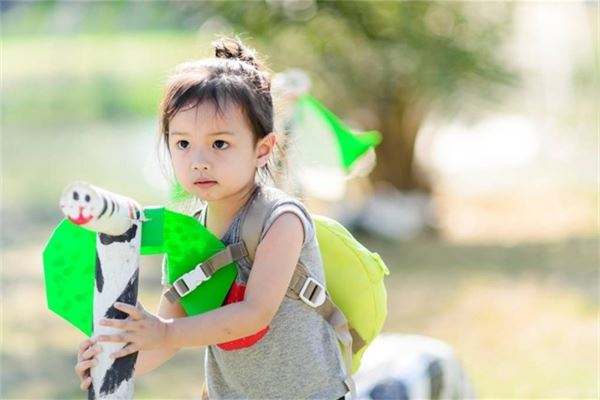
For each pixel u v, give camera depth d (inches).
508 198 577.3
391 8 464.4
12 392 300.2
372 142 200.7
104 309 119.0
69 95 1018.1
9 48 1218.6
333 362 137.3
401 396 212.2
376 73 474.3
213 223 135.6
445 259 458.9
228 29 470.3
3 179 704.4
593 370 305.1
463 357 321.4
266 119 133.6
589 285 406.6
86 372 121.6
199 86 129.9
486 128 676.7
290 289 134.2
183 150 130.5
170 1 489.7
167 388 300.5
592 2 499.2
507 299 388.8
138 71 1023.0
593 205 554.3
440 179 582.9
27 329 375.2
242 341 134.8
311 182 287.3
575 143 584.1
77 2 557.6
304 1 465.1
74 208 113.1
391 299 393.1
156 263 464.4
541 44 489.4
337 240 142.4
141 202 578.9
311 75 471.8
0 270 466.6
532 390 287.9
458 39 466.9
